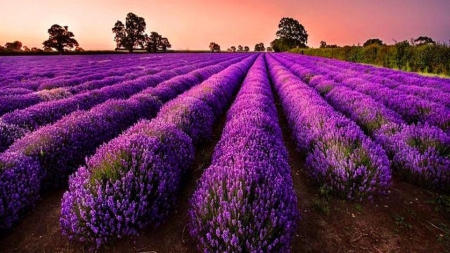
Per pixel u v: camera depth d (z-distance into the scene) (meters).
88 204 2.77
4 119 5.92
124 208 2.86
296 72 21.17
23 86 12.88
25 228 3.21
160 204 3.24
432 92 8.97
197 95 8.20
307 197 3.91
